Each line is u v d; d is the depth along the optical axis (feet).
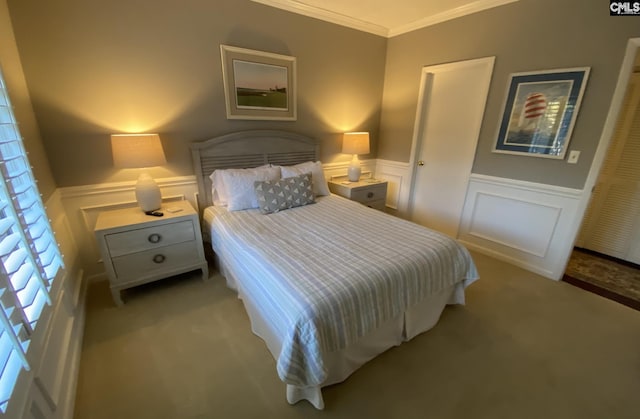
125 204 7.55
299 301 4.07
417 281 5.23
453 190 10.59
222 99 8.35
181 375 4.86
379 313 4.71
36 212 4.43
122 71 6.79
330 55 10.09
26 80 5.81
